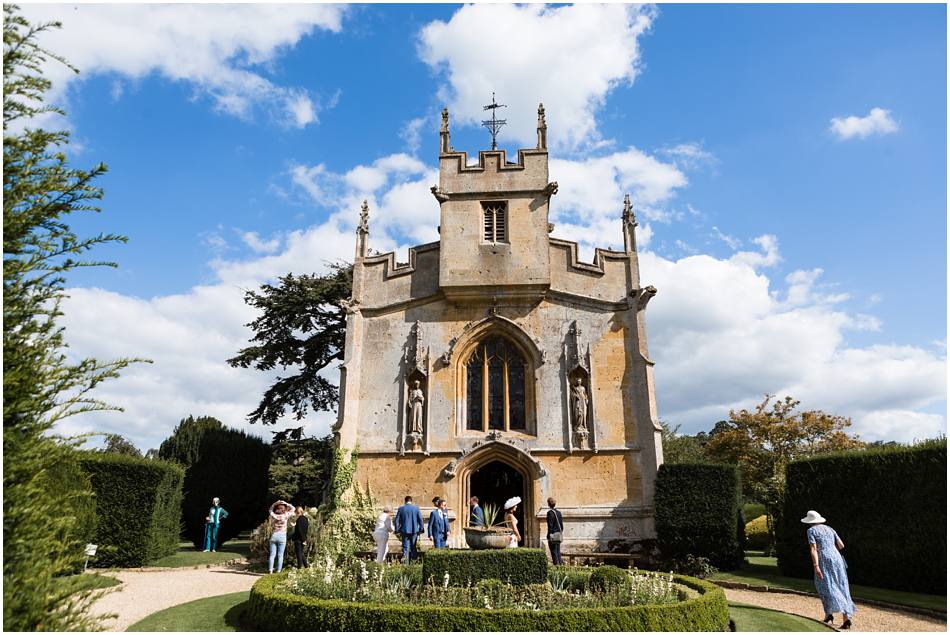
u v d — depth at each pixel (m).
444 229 27.08
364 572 14.17
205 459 34.38
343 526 23.62
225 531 34.59
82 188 7.54
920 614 14.52
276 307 38.12
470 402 26.03
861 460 18.89
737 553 22.08
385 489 24.53
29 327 6.96
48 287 7.18
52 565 6.67
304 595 13.48
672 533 22.16
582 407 24.72
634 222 27.28
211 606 14.73
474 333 26.20
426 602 12.70
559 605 12.52
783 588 18.11
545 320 26.17
